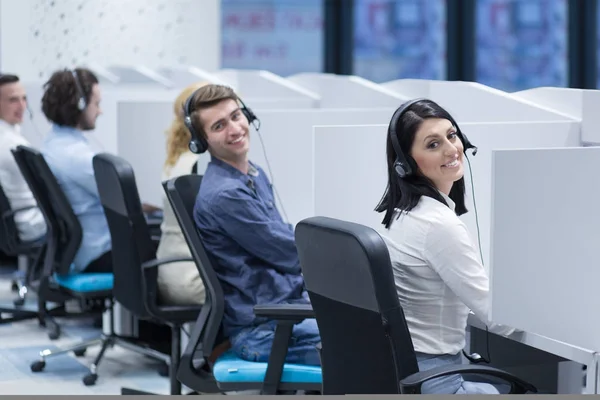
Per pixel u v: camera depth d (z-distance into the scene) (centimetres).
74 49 981
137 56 1026
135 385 489
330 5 1178
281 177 460
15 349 556
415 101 299
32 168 508
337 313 267
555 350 286
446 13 1149
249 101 593
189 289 428
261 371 342
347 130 376
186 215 357
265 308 329
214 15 1074
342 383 275
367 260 248
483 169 365
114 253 445
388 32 1173
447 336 295
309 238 271
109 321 538
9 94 610
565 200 284
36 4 955
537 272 287
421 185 297
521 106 403
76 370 515
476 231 366
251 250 362
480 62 1150
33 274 568
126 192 420
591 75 1114
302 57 1213
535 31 1133
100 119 711
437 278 291
